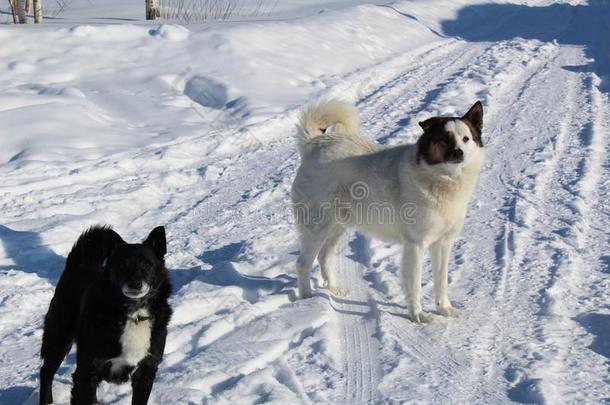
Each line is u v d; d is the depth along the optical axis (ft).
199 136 35.14
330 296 19.84
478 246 23.30
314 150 20.11
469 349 16.89
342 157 19.52
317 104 20.51
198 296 18.93
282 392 14.43
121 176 29.94
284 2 80.43
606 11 71.92
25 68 42.16
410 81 47.14
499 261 21.95
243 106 38.99
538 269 21.26
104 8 74.79
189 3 77.71
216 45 46.93
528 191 28.09
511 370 15.72
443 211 18.04
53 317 14.23
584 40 60.29
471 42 61.57
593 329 17.58
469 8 75.82
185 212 26.76
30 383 15.39
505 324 18.13
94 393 13.41
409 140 34.27
